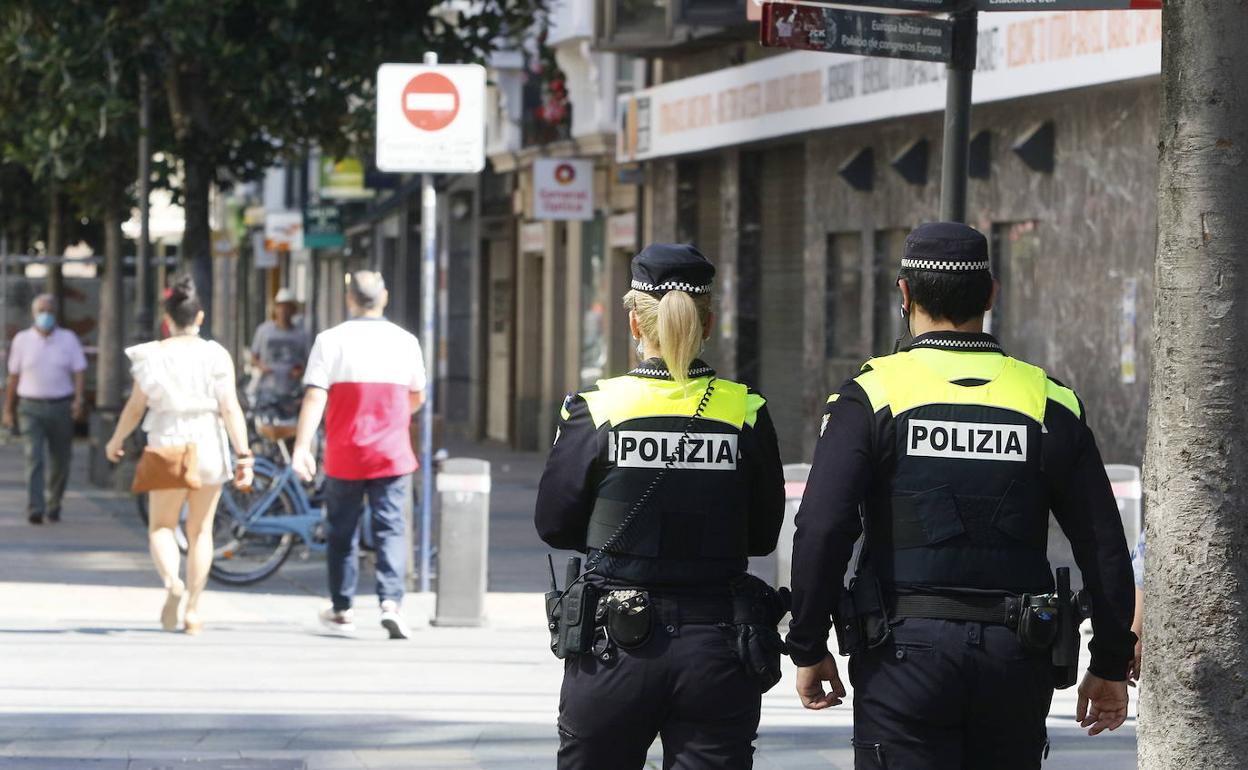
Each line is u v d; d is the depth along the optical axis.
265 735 19.14
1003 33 37.94
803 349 51.56
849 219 48.50
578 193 62.44
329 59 44.34
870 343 47.59
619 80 63.75
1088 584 10.70
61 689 21.55
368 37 44.22
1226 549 11.08
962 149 21.06
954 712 10.47
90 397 81.62
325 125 45.59
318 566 34.22
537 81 70.94
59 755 17.98
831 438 10.74
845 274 49.47
